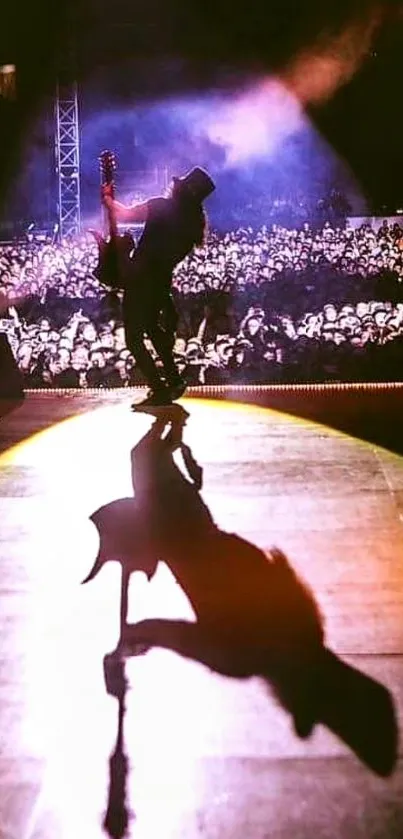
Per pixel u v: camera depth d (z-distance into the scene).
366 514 4.91
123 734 2.78
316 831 2.31
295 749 2.68
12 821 2.40
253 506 5.05
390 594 3.81
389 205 22.62
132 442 6.66
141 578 4.03
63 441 6.79
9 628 3.55
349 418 7.57
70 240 14.02
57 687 3.07
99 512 4.96
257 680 3.09
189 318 10.67
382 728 2.78
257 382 10.01
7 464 6.10
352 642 3.36
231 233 14.48
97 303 10.70
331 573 4.06
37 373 10.02
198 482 5.55
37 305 11.05
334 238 12.89
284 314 11.07
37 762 2.65
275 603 3.73
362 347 10.30
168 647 3.35
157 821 2.38
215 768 2.60
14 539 4.59
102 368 9.99
